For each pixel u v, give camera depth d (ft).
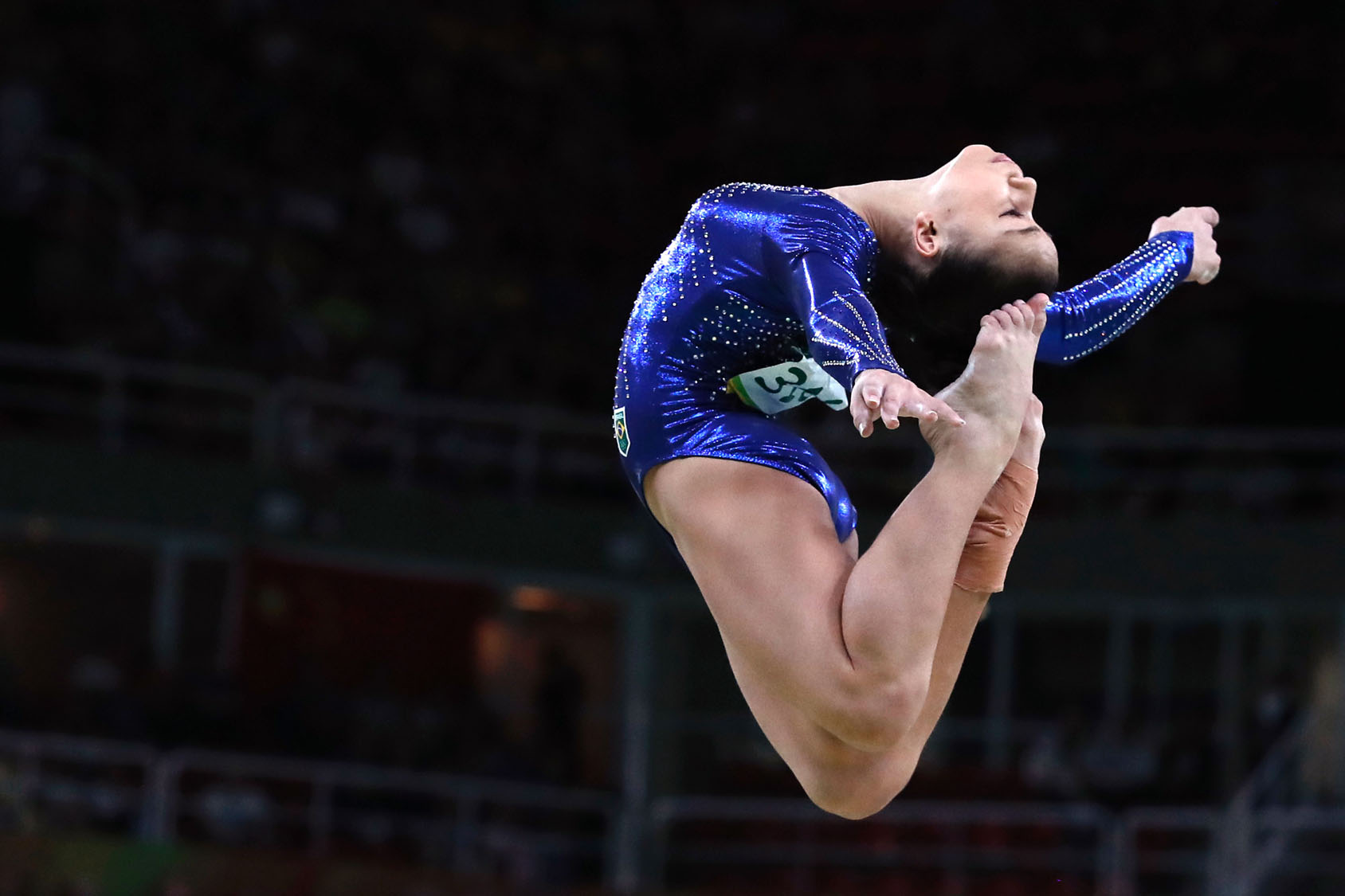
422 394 142.20
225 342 133.59
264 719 114.42
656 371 30.37
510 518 133.39
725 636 30.66
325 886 98.32
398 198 158.92
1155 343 151.74
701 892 104.94
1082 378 149.28
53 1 149.69
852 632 27.43
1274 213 157.79
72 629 124.16
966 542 29.68
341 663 133.18
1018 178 29.68
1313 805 118.62
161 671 116.67
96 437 124.77
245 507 122.83
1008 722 136.77
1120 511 136.26
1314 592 125.18
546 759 125.59
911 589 27.32
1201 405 147.54
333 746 115.75
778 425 30.68
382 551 127.95
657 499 30.48
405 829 112.27
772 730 30.55
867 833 119.55
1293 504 137.49
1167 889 113.39
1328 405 147.84
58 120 141.59
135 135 145.07
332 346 139.95
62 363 117.50
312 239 149.18
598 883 117.70
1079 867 114.42
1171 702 134.10
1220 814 111.45
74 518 117.29
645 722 138.72
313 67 162.40
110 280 131.13
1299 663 130.31
